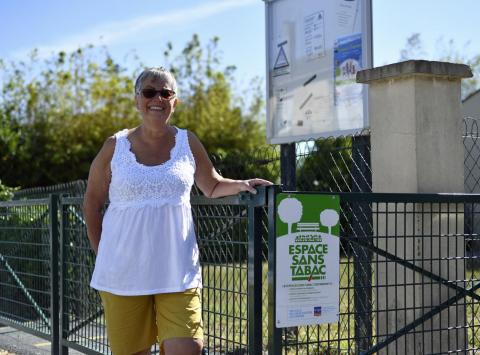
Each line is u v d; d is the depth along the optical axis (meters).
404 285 3.73
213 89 22.67
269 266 3.14
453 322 4.26
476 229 4.32
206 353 3.75
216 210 3.70
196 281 3.27
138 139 3.35
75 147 20.08
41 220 5.69
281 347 3.13
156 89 3.29
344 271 3.86
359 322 3.78
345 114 6.05
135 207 3.23
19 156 19.30
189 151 3.39
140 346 3.35
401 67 4.30
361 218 4.19
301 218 3.20
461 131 4.46
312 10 6.43
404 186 4.34
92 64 21.44
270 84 6.96
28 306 5.97
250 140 22.36
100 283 3.27
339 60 6.12
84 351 4.82
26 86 20.47
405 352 3.81
